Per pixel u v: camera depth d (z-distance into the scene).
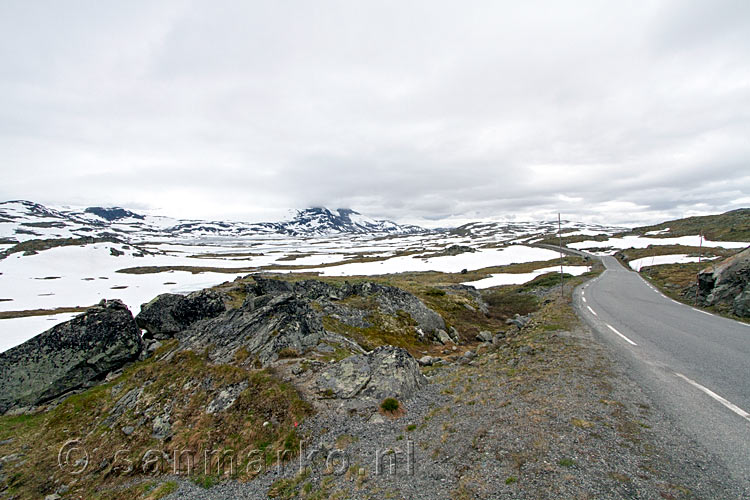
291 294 26.78
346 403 14.45
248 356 19.55
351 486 9.46
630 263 99.06
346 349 21.64
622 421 9.60
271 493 10.62
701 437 8.49
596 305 32.88
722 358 14.62
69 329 27.11
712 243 125.00
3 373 24.64
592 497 6.80
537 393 12.27
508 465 8.34
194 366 19.98
